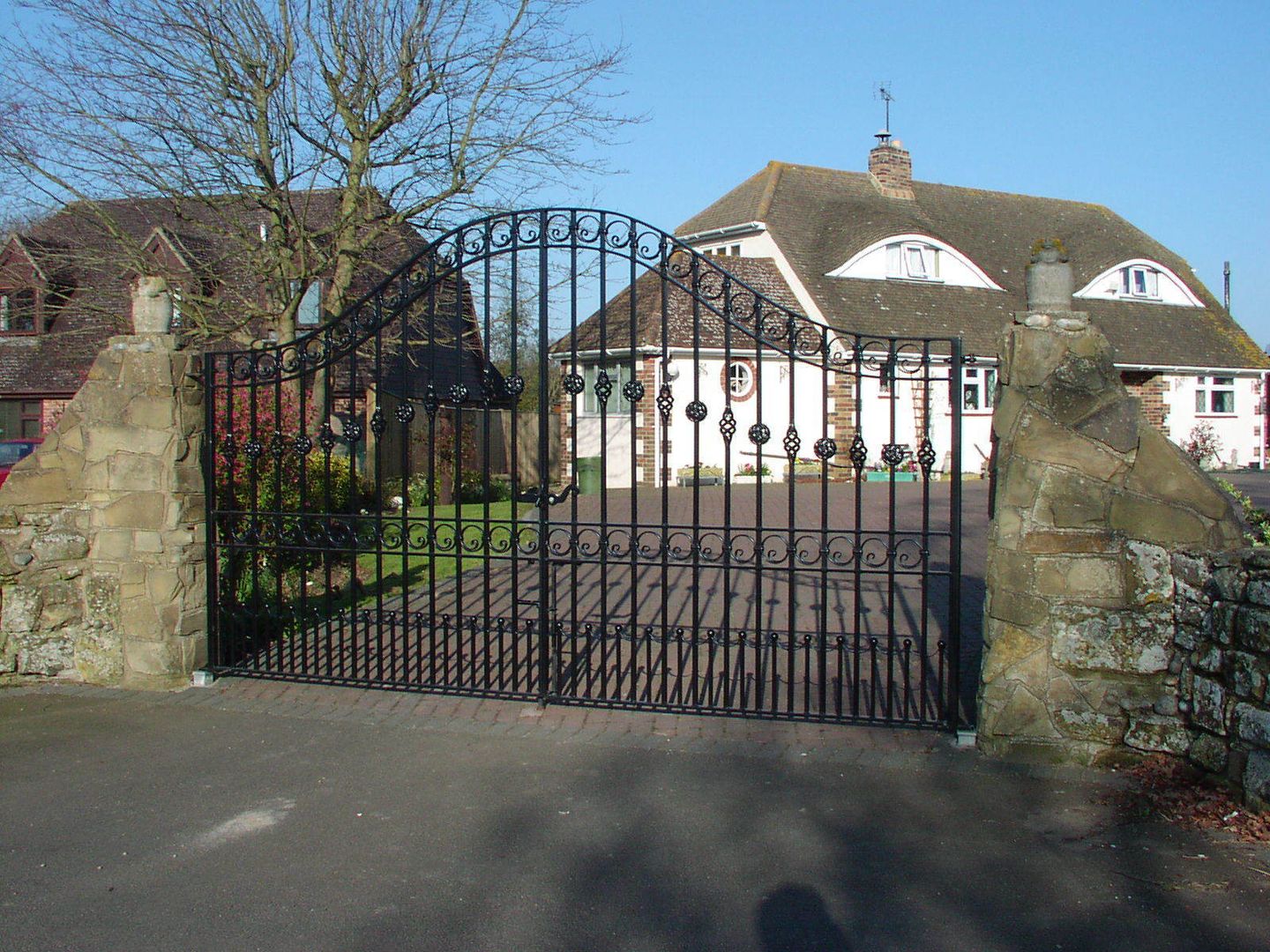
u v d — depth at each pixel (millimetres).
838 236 26500
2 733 5645
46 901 3785
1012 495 5066
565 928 3580
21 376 24391
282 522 6680
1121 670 4930
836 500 18766
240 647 7324
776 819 4477
